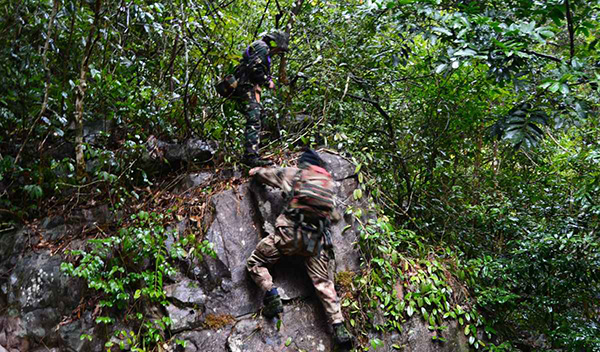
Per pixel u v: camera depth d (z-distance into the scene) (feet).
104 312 10.96
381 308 12.00
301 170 10.94
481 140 17.28
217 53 13.71
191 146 13.60
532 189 16.24
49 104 12.82
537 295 13.41
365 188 13.12
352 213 12.67
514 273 13.35
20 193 13.57
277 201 12.17
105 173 11.96
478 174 17.76
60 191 13.24
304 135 14.24
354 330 11.44
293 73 16.38
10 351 11.14
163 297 10.81
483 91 15.46
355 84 16.58
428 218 16.37
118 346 10.58
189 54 14.30
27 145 13.57
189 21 13.16
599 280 13.07
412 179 16.83
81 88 12.19
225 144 13.21
